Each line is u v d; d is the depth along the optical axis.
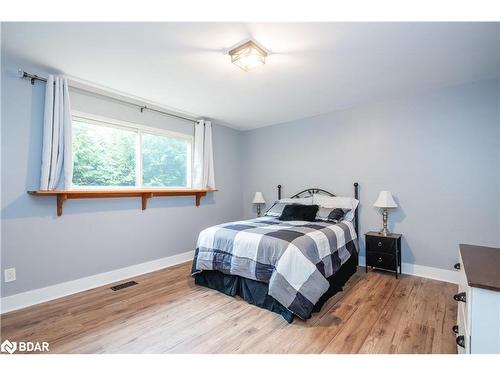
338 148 3.73
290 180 4.32
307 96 3.16
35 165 2.45
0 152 2.26
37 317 2.13
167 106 3.52
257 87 2.87
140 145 3.40
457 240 2.82
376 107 3.38
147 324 2.00
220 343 1.75
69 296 2.57
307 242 2.26
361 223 3.51
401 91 3.02
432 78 2.65
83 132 2.91
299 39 1.93
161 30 1.81
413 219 3.10
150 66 2.35
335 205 3.49
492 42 1.97
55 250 2.56
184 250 3.89
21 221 2.36
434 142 2.96
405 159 3.16
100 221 2.92
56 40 1.93
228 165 4.74
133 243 3.24
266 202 4.67
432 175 2.97
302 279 2.05
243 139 5.02
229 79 2.64
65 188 2.50
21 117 2.38
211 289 2.73
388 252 3.03
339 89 2.95
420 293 2.54
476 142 2.72
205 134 4.12
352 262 3.12
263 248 2.26
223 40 1.94
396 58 2.22
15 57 2.19
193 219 4.06
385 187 3.31
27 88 2.41
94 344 1.74
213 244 2.68
